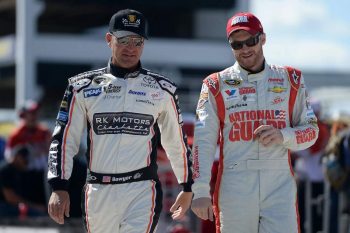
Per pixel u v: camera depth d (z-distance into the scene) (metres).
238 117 15.33
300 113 15.51
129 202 14.41
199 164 15.19
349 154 25.00
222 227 15.46
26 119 33.38
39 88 74.75
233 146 15.34
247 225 15.26
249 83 15.41
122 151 14.45
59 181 14.51
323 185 26.95
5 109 84.56
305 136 15.14
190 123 24.73
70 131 14.68
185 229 23.30
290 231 14.95
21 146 29.70
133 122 14.52
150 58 79.12
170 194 24.34
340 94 50.78
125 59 14.59
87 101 14.59
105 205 14.44
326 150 25.48
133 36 14.46
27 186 29.14
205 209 15.03
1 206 28.97
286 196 15.09
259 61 15.41
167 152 15.32
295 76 15.51
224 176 15.38
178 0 78.75
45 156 32.03
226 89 15.43
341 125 26.55
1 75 80.56
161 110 14.88
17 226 27.67
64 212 14.48
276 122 15.33
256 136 15.19
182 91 64.19
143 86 14.70
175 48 79.62
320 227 26.34
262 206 15.15
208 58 80.62
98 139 14.52
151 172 14.66
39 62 74.81
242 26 15.14
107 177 14.43
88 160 14.70
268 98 15.34
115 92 14.56
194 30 83.19
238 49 15.24
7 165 29.09
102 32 79.50
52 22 79.50
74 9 78.50
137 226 14.28
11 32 83.75
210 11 81.62
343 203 25.23
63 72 75.75
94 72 14.79
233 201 15.19
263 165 15.12
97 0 76.38
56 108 67.62
